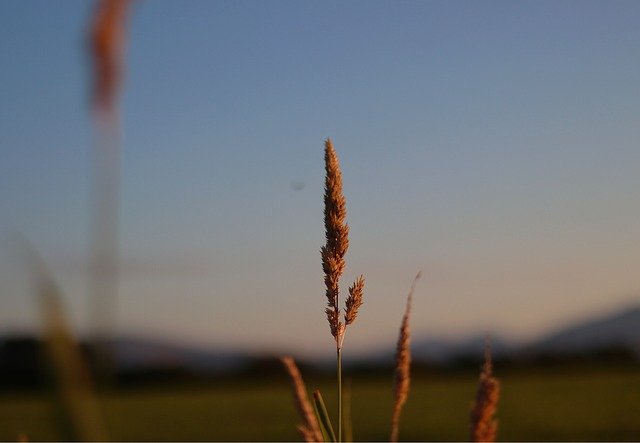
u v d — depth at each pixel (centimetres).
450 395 4544
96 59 49
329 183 267
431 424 3012
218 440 2680
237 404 4350
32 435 2383
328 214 266
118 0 49
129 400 5019
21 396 5134
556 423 2827
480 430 170
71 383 65
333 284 263
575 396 3894
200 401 4738
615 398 3669
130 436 2694
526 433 2622
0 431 2656
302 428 226
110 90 49
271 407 4006
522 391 4400
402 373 240
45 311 66
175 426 3106
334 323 260
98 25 49
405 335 247
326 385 6053
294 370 231
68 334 66
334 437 247
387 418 3281
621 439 2403
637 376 5784
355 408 3784
